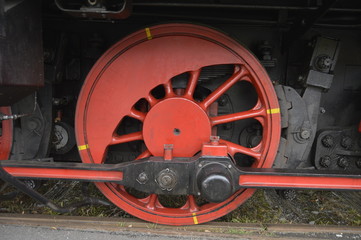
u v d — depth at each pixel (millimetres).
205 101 1607
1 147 1719
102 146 1611
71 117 2041
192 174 1443
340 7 1555
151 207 1744
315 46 1701
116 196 1711
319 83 1700
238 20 1779
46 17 1800
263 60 1762
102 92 1562
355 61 1902
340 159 1909
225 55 1536
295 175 1459
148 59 1525
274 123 1613
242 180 1487
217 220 1867
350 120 1981
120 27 1859
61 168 1507
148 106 1774
